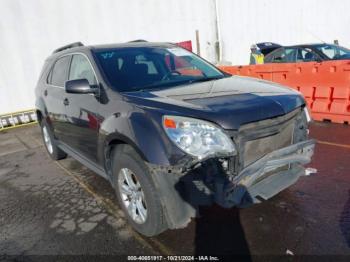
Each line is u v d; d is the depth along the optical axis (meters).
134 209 2.73
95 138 3.06
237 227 2.71
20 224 3.14
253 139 2.26
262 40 13.55
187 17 11.07
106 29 9.05
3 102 7.81
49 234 2.90
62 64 4.12
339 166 3.77
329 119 5.75
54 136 4.61
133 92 2.78
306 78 6.05
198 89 2.76
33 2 7.76
